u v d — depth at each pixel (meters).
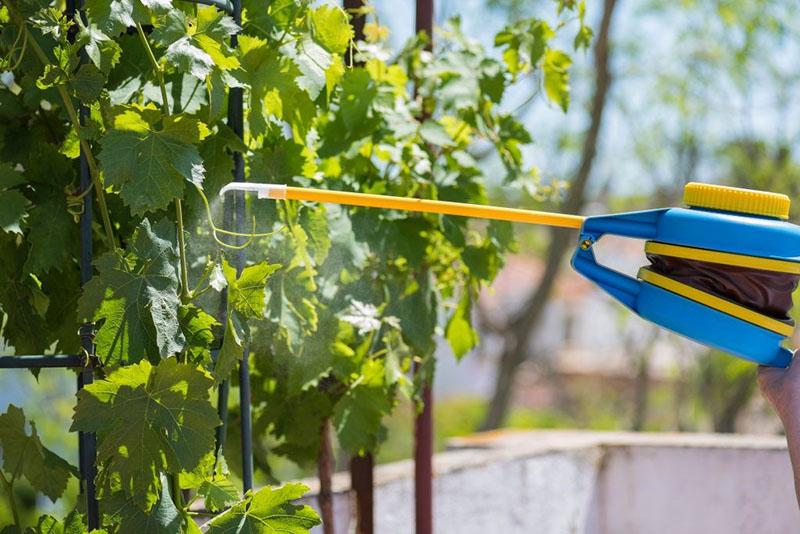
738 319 1.67
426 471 2.62
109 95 1.78
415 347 2.44
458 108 2.46
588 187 12.83
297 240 2.14
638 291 1.76
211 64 1.66
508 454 3.46
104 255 1.63
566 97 2.62
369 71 2.44
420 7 2.60
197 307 1.74
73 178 1.91
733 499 3.62
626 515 3.71
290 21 1.98
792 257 1.67
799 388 1.71
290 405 2.45
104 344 1.63
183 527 1.73
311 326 2.20
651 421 15.20
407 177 2.41
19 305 2.01
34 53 1.72
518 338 12.65
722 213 1.70
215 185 1.88
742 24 11.14
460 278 2.62
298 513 1.78
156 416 1.62
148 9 1.68
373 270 2.40
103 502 1.67
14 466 1.97
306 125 1.99
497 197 12.08
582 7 2.51
